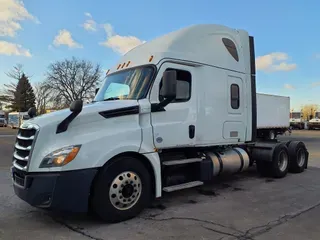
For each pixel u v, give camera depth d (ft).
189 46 19.08
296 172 28.84
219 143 20.51
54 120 13.94
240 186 22.93
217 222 14.75
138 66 18.01
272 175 26.21
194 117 18.75
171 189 17.26
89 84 159.63
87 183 13.70
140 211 15.74
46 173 13.37
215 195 20.13
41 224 14.55
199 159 19.29
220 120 20.58
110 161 14.67
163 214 16.02
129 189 15.11
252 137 23.56
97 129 14.55
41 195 13.24
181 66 18.34
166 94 15.70
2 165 33.60
